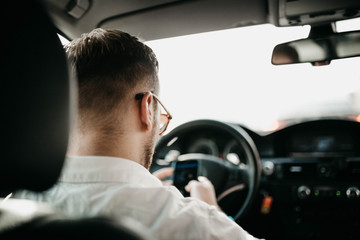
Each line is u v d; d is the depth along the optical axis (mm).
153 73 867
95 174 762
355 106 4305
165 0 1768
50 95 559
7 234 474
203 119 1798
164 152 2539
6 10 529
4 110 522
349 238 2416
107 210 707
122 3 1795
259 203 2412
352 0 1611
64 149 576
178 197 786
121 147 796
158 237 699
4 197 854
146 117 811
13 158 530
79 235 452
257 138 2547
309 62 1827
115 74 797
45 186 572
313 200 2400
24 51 540
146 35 2113
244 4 1770
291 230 2475
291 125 2531
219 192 1814
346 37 1731
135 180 770
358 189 2326
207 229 738
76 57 813
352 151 2496
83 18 1879
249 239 814
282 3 1688
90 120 792
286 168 2465
